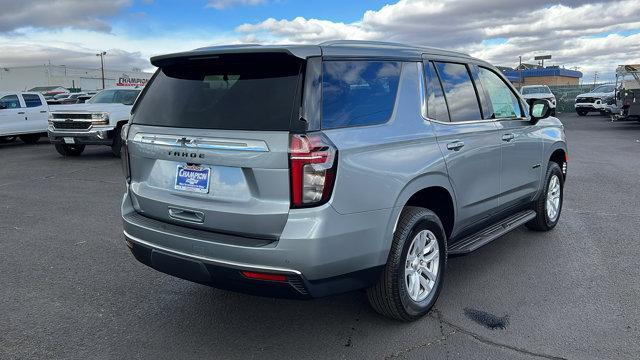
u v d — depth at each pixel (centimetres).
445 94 417
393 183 340
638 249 539
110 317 393
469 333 363
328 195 304
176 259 335
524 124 525
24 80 8700
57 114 1291
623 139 1667
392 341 354
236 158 311
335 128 316
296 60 318
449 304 411
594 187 875
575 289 437
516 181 512
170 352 343
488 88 482
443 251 398
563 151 620
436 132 390
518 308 402
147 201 362
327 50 329
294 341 356
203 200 329
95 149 1570
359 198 319
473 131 432
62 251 550
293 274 300
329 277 313
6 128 1686
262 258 301
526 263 502
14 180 1012
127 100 1391
